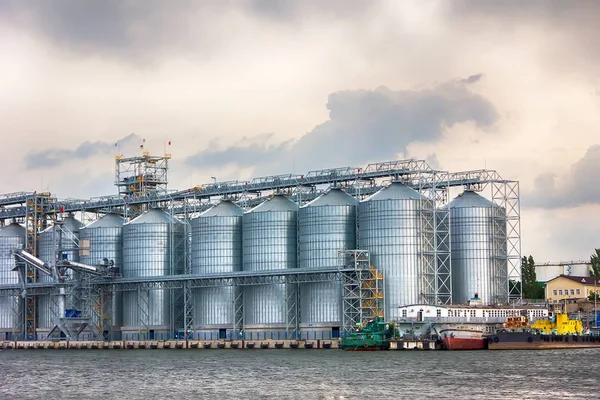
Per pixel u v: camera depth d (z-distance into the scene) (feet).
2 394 532.73
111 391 535.19
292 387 527.40
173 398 500.33
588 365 620.08
